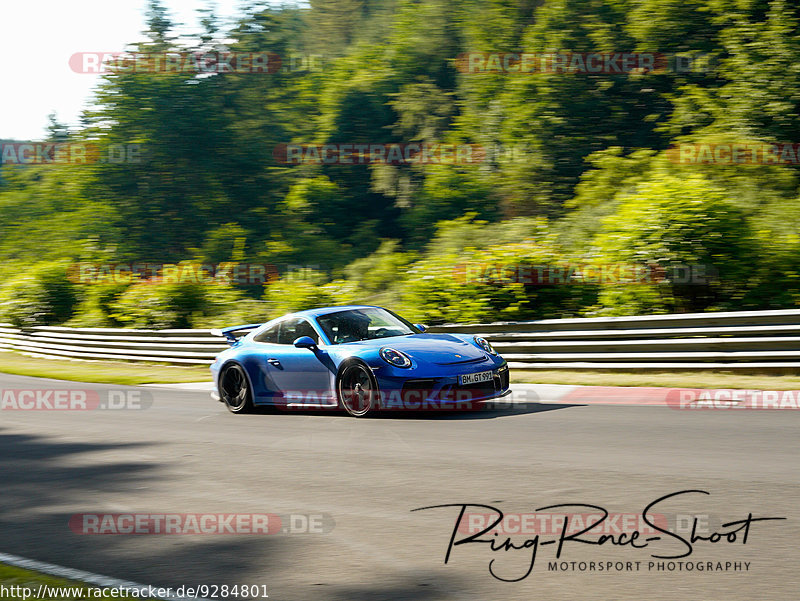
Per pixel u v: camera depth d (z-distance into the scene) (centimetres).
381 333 1245
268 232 5494
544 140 4091
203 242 5353
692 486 690
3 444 1140
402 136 6106
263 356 1261
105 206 5269
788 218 2006
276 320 1307
